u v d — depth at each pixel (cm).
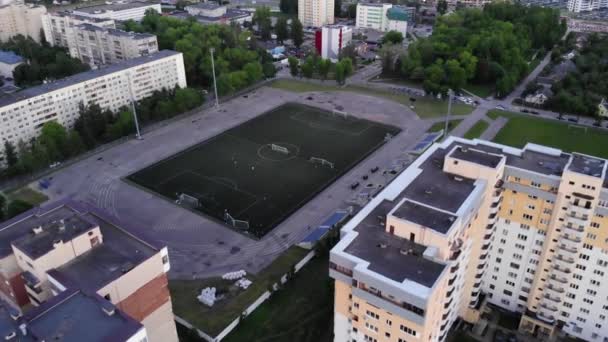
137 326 7744
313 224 16050
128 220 16388
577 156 10750
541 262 11200
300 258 14488
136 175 19200
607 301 10825
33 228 10075
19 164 18875
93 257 9800
